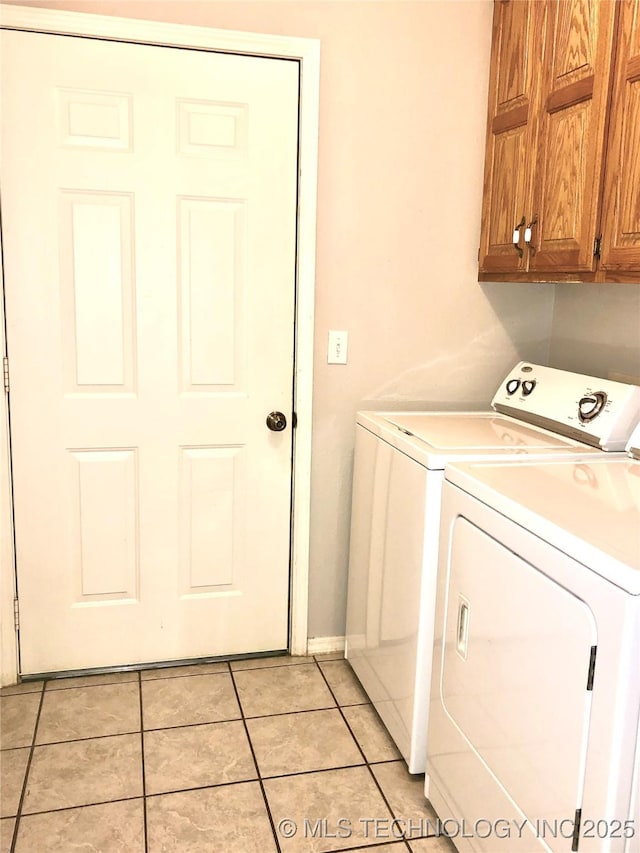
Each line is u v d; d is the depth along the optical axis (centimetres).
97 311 222
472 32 235
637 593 108
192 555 243
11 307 216
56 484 229
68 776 191
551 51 197
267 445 243
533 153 208
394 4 228
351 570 247
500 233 231
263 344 237
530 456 183
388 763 201
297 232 233
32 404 222
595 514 136
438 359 253
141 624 243
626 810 115
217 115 221
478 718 156
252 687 236
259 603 253
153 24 209
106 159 215
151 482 235
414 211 241
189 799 185
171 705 224
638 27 162
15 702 224
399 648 199
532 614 135
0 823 174
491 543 151
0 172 209
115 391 229
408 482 192
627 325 220
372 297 243
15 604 231
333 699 231
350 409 248
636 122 164
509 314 257
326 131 229
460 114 239
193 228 225
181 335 230
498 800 147
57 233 216
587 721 118
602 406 198
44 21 203
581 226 184
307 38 221
